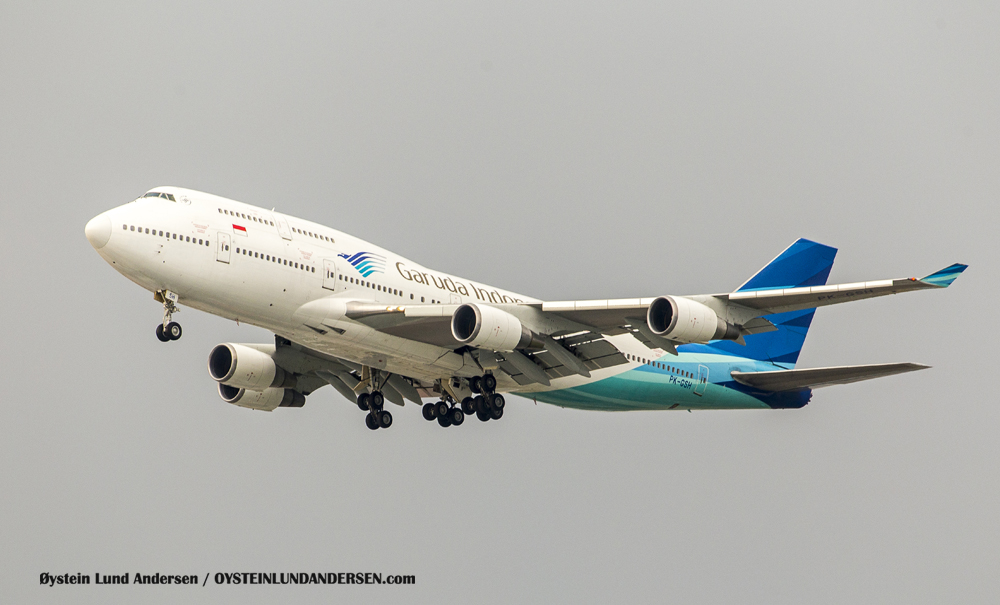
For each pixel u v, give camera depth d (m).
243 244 78.88
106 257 75.12
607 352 90.81
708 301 80.19
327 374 101.38
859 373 101.19
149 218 75.62
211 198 80.56
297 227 83.94
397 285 87.88
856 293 75.06
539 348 85.06
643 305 80.06
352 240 88.00
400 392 101.88
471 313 80.25
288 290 80.75
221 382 96.81
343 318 82.81
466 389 99.06
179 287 76.94
